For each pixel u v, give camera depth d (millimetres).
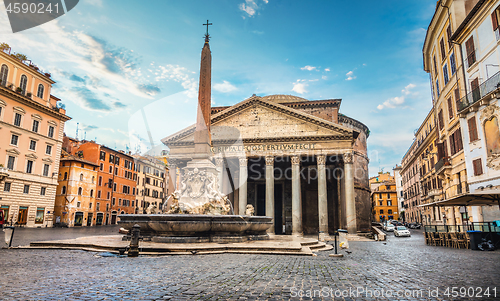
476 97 21719
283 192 45219
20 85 38688
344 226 36281
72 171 50656
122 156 62719
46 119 42406
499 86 19094
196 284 6195
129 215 14281
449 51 26750
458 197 18609
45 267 7902
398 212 93312
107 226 51781
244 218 14617
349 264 10273
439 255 14172
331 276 7695
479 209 23984
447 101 28047
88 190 53469
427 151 46781
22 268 7691
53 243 13195
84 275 6852
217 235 14297
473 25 22266
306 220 44438
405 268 9547
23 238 20672
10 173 37250
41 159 41500
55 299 4805
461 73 24234
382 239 29656
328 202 44562
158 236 13875
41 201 41312
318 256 12703
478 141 21922
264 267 8789
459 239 19297
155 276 6902
